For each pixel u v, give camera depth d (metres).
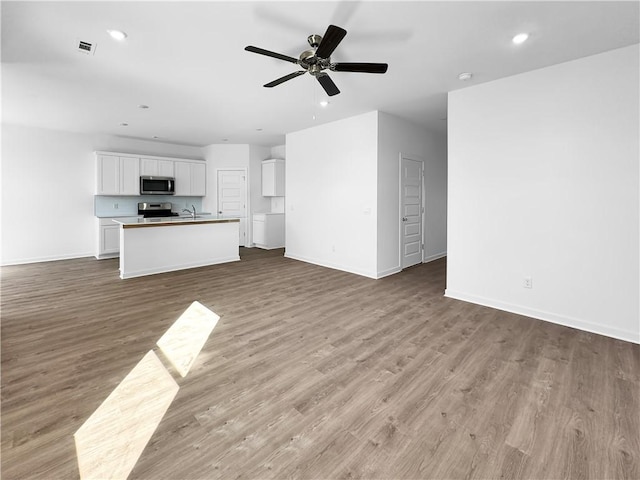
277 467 1.42
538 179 3.11
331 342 2.65
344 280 4.64
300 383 2.07
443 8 2.14
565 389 1.99
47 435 1.59
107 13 2.22
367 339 2.71
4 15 2.24
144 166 6.62
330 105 4.33
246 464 1.44
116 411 1.78
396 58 2.87
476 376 2.14
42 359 2.34
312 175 5.70
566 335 2.78
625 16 2.20
